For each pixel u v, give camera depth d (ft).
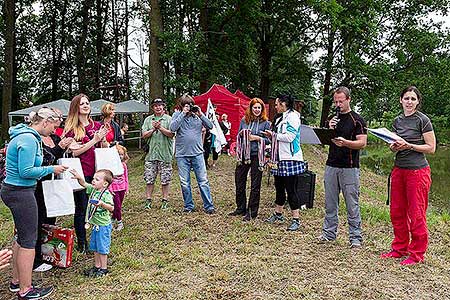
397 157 16.63
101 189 15.23
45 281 14.94
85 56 91.81
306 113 94.53
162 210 24.08
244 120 22.36
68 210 14.70
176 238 19.38
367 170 63.82
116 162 17.95
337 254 17.26
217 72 56.59
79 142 17.38
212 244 18.56
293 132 19.99
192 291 13.87
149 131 24.13
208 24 57.57
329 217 18.88
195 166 23.63
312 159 58.39
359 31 65.67
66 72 95.81
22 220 12.99
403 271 15.66
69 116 17.66
